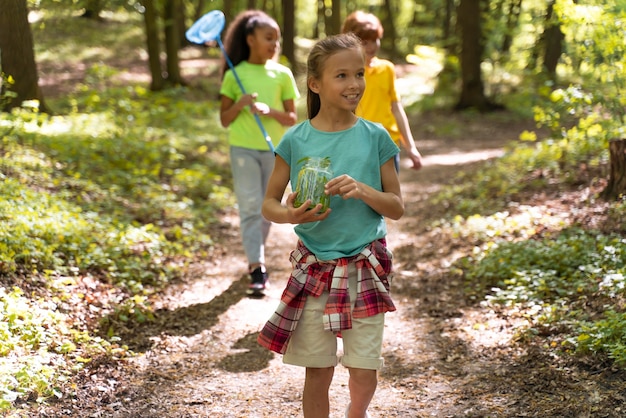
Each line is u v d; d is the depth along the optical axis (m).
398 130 5.75
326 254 3.08
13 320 4.20
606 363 3.97
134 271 5.89
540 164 9.16
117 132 11.12
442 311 5.39
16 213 5.94
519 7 21.08
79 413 3.67
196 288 6.07
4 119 9.19
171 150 10.52
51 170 8.27
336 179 2.90
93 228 6.55
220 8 24.59
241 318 5.41
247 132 5.92
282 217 3.11
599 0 7.71
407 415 3.76
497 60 21.20
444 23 30.23
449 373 4.28
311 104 3.33
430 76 23.83
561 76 18.88
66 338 4.36
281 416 3.81
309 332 3.11
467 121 18.75
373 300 3.06
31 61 10.55
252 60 6.04
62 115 12.62
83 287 5.30
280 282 6.41
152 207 8.12
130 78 22.08
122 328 4.88
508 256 6.01
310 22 44.47
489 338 4.70
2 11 10.28
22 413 3.47
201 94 20.77
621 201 6.79
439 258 6.79
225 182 10.45
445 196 9.31
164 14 21.05
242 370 4.45
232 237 7.85
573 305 4.86
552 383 3.88
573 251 5.78
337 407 3.91
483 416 3.65
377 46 5.57
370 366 3.06
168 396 4.01
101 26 29.00
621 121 7.77
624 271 5.05
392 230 8.23
